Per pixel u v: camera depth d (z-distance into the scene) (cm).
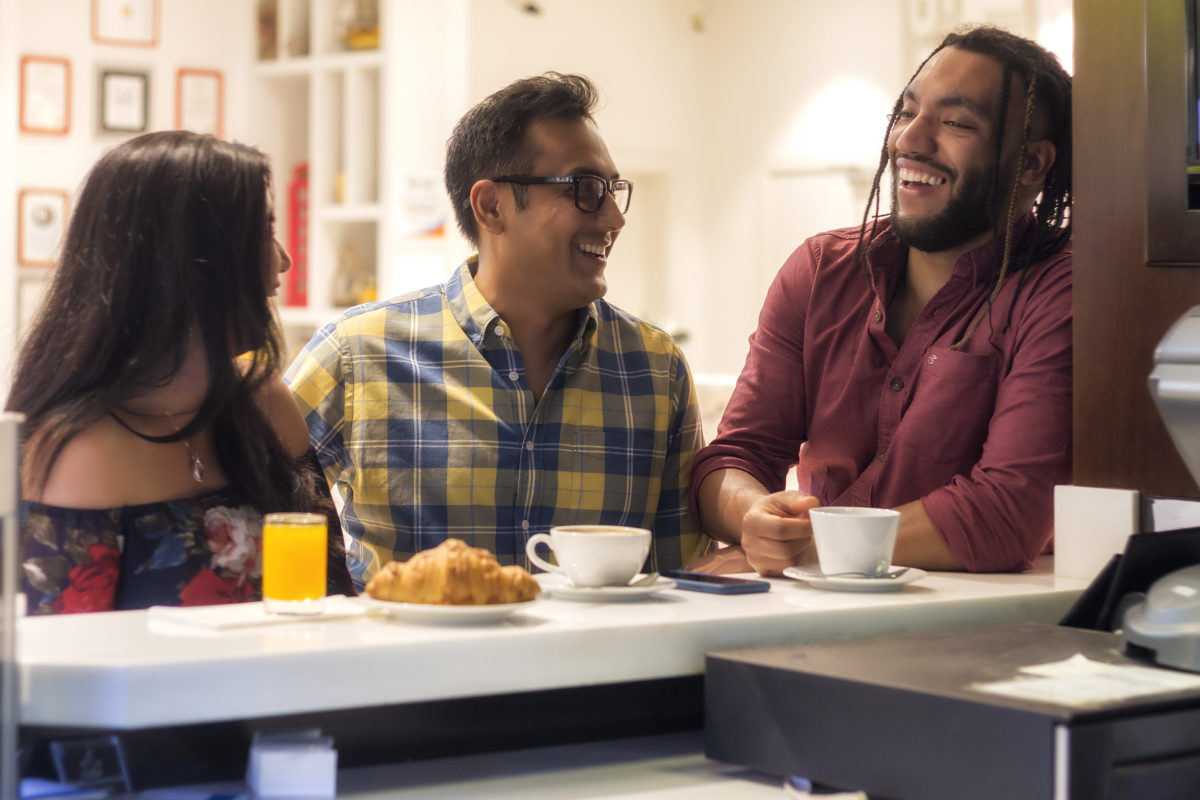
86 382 152
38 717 101
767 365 200
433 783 116
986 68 179
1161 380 134
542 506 202
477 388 201
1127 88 161
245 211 159
